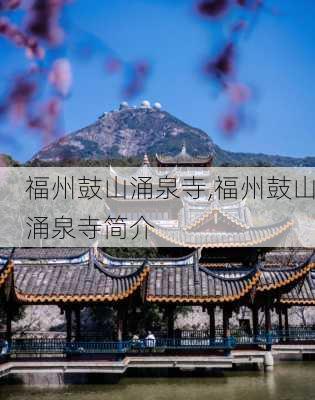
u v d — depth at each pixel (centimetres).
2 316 3950
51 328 4303
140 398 2286
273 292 2967
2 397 2311
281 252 5309
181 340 2777
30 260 2827
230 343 2755
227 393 2372
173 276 2866
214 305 2816
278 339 3428
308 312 4562
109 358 2655
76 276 2725
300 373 2891
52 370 2600
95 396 2328
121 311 2700
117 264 2978
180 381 2661
